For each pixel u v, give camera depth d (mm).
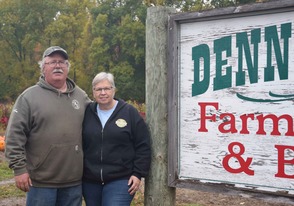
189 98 3285
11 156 3564
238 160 3068
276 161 2928
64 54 3719
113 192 3584
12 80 47031
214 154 3176
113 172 3586
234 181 3086
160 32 3455
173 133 3352
